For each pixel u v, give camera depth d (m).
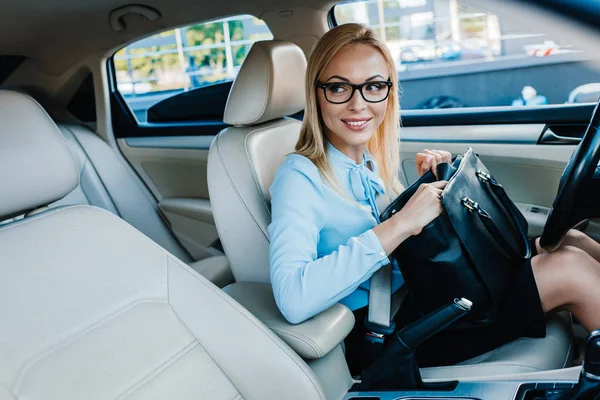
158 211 2.48
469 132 1.80
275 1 1.87
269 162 1.41
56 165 1.02
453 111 1.83
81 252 0.97
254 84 1.39
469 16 2.46
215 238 2.35
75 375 0.84
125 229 1.06
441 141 1.84
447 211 1.12
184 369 0.96
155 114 2.47
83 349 0.87
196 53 2.30
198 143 2.34
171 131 2.40
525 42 2.43
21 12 1.87
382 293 1.19
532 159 1.71
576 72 1.86
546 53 2.30
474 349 1.24
